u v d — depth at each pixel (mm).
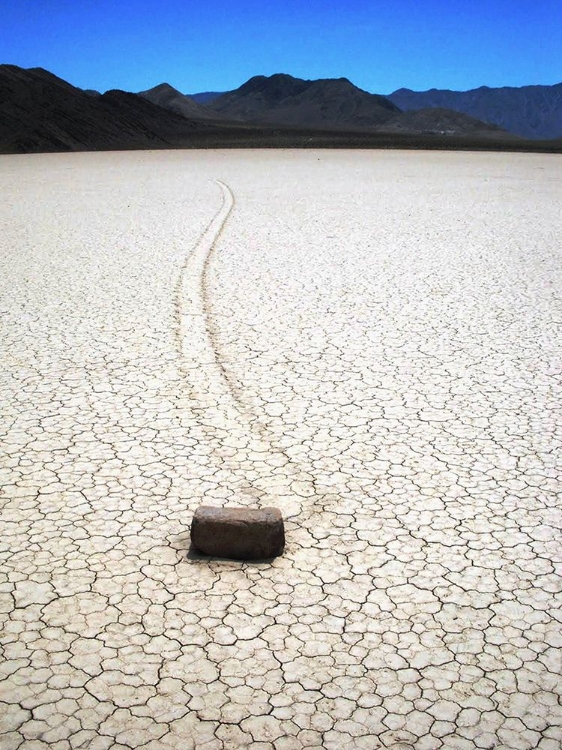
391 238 10945
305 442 4090
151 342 5832
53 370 5195
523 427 4273
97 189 19531
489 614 2689
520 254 9500
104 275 8328
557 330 6102
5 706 2264
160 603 2740
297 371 5188
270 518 3014
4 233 11500
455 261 9070
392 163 31516
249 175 24594
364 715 2240
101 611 2691
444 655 2484
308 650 2504
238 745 2129
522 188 19422
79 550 3080
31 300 7160
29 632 2582
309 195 17594
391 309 6793
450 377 5059
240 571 2945
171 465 3820
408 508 3418
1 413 4453
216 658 2463
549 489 3586
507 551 3082
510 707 2271
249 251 9859
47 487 3592
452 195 17516
